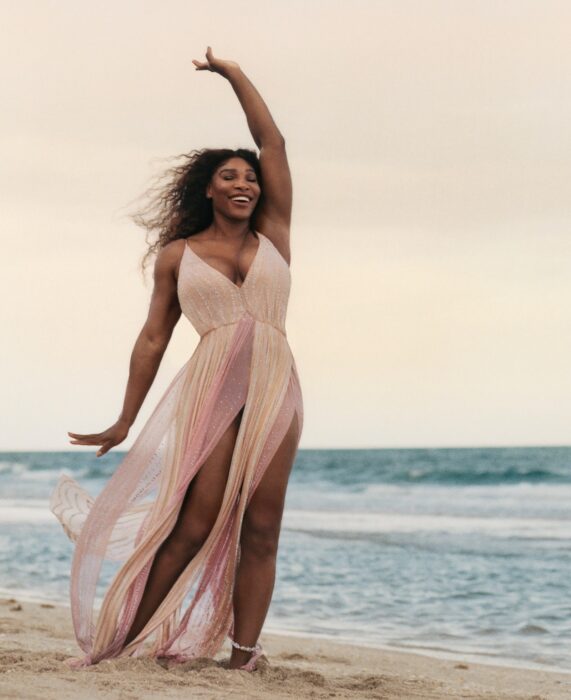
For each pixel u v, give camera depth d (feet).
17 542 52.16
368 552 47.03
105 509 18.28
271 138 18.62
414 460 110.93
